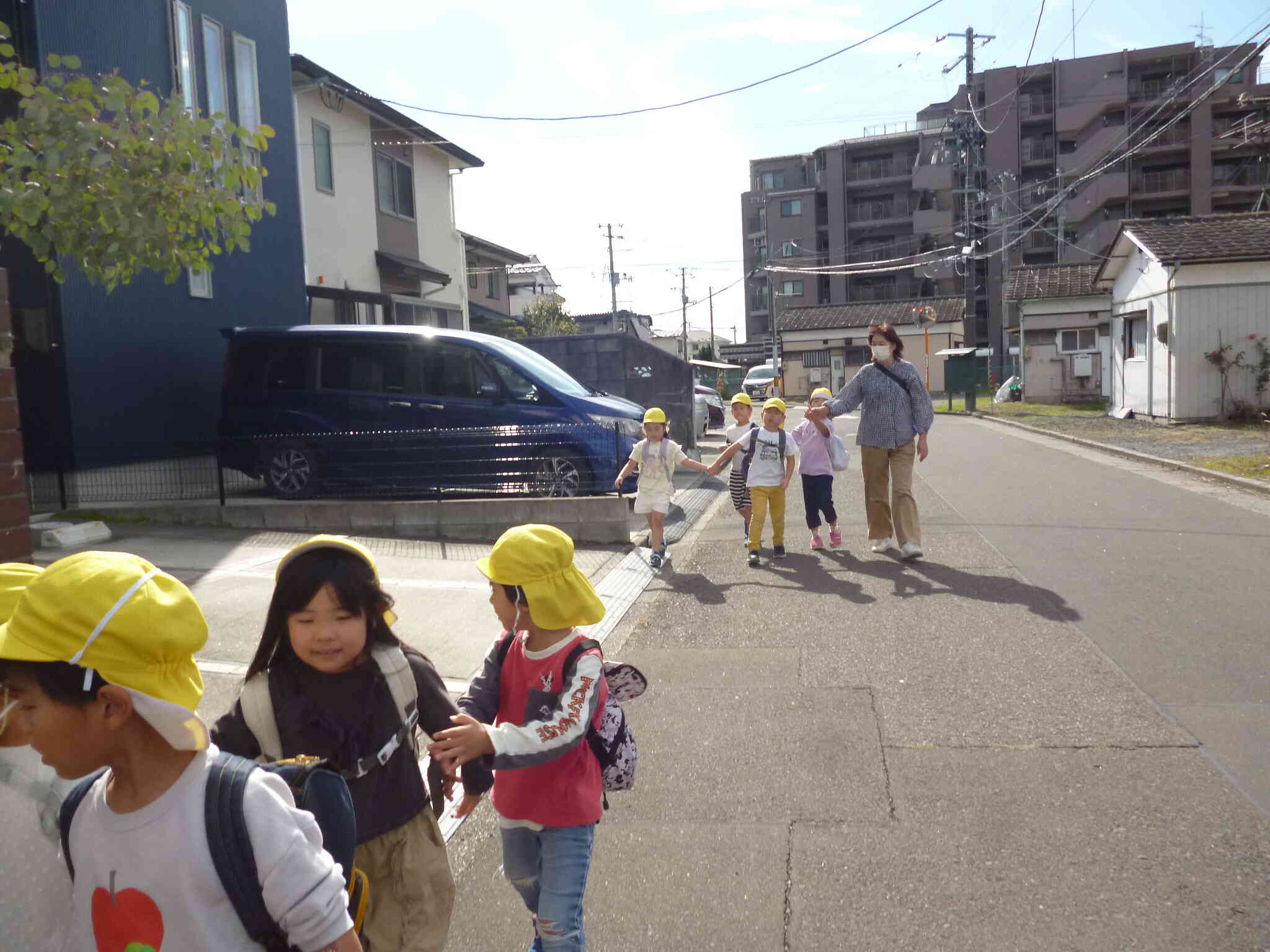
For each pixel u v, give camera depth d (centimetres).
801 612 689
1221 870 329
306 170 1873
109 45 1177
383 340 1137
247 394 1158
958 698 504
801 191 6688
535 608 242
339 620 207
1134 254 2234
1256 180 5544
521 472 1053
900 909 315
